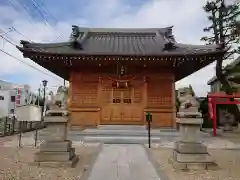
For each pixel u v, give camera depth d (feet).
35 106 44.98
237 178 25.39
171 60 65.77
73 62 68.08
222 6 89.71
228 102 73.10
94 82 71.00
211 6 93.40
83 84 70.90
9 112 197.16
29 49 61.72
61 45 71.77
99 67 70.79
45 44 69.26
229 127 83.97
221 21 92.02
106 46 77.87
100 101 70.03
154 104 69.56
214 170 28.78
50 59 65.57
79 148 44.73
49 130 31.35
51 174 26.23
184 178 25.36
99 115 69.26
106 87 70.79
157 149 43.68
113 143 51.39
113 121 69.36
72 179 24.54
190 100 31.48
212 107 72.43
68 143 31.32
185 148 29.66
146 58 64.54
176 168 28.94
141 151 40.27
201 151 29.63
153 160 33.47
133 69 71.10
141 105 69.82
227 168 29.89
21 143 50.62
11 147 45.32
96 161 32.94
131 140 52.95
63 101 32.40
